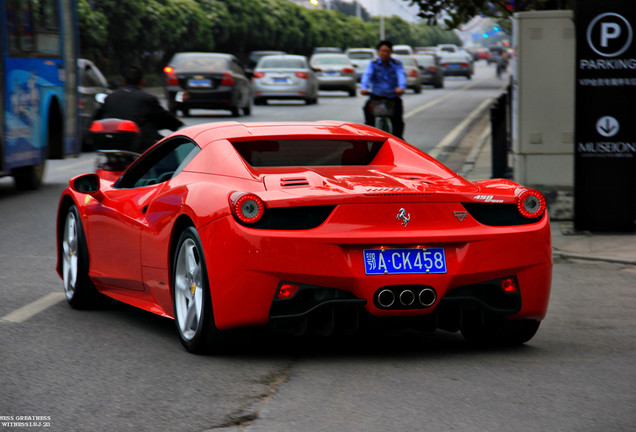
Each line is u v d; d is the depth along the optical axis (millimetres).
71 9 19656
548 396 5723
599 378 6168
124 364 6543
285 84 44000
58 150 18984
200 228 6516
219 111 41125
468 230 6449
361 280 6258
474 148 24359
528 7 20375
